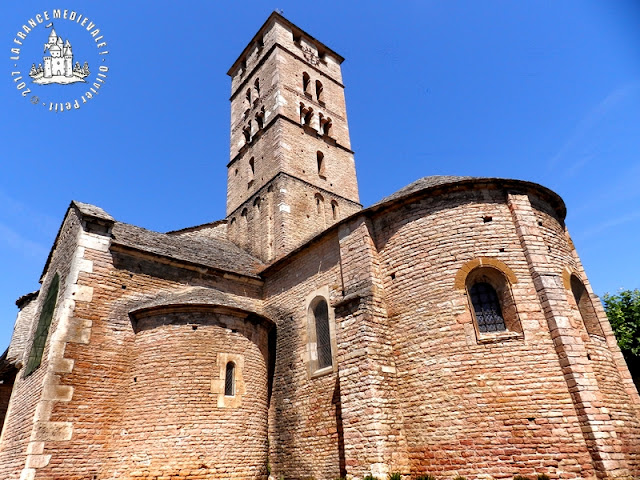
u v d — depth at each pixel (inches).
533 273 514.9
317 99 1251.2
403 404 515.2
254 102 1224.8
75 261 601.6
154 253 676.7
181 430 538.0
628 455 458.0
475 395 469.7
